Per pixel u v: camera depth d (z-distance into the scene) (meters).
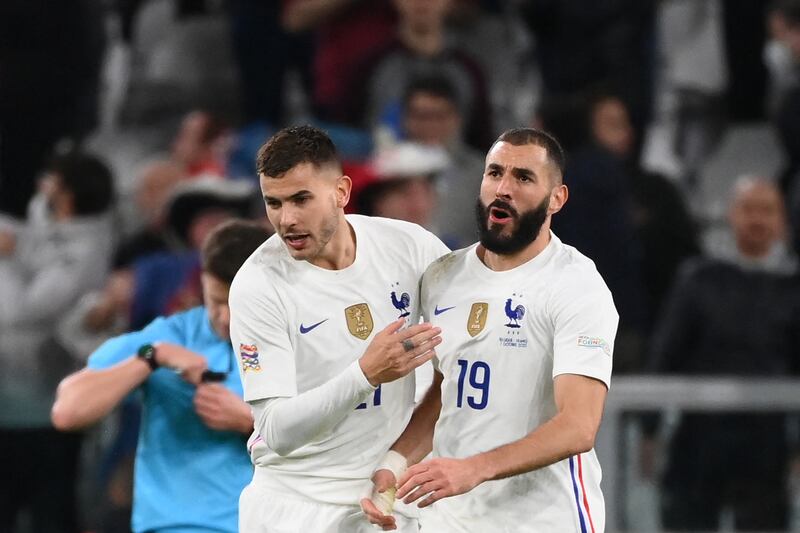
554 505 19.06
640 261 34.16
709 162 41.94
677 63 42.97
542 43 40.09
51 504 32.12
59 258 34.91
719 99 42.59
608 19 39.41
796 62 40.19
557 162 18.72
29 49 41.31
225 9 43.31
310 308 19.03
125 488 30.19
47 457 32.31
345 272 19.16
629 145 37.00
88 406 21.02
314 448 19.42
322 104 39.31
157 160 39.88
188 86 42.31
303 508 19.56
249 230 21.23
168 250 34.25
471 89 38.75
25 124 41.44
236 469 21.45
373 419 19.38
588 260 19.08
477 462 17.41
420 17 38.47
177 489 21.42
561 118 33.31
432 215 33.41
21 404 32.66
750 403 30.03
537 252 19.00
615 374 32.31
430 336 17.84
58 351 33.81
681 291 31.78
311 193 18.22
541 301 18.70
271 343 18.91
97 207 35.41
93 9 42.72
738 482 29.97
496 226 18.62
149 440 21.66
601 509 19.59
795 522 29.84
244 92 41.47
